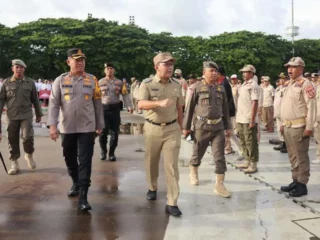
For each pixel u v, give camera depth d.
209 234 3.59
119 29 43.53
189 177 5.66
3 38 41.47
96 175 5.91
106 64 6.76
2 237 3.52
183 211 4.22
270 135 10.71
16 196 4.79
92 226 3.79
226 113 5.00
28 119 6.00
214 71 4.79
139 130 12.01
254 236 3.54
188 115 5.00
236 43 45.84
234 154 7.48
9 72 43.25
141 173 6.05
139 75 43.41
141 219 3.98
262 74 45.78
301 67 4.77
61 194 4.88
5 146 8.53
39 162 6.83
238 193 4.89
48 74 43.31
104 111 6.77
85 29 43.25
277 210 4.25
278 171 6.09
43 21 44.56
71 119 4.27
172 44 47.53
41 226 3.79
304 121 4.68
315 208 4.30
